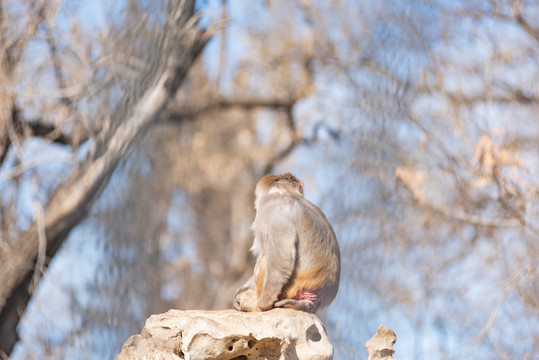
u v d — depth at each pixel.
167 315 7.10
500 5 19.70
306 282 7.55
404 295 17.92
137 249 18.31
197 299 28.88
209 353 6.52
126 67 14.94
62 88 14.79
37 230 13.57
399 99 20.00
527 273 16.72
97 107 14.62
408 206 19.22
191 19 15.60
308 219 7.74
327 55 25.62
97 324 14.88
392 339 7.33
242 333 6.54
